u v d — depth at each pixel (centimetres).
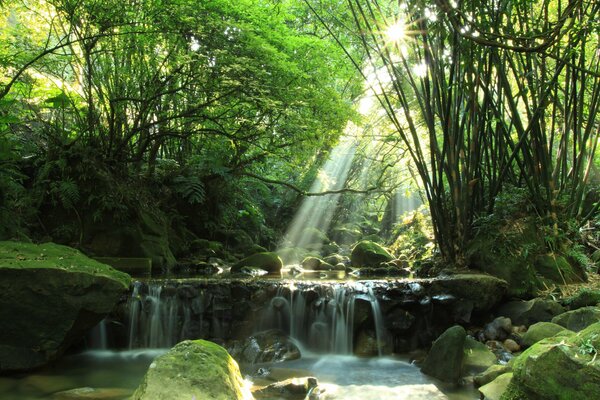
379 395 329
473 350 400
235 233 957
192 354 283
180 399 252
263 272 741
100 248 636
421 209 1102
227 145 856
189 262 748
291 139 828
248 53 701
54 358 370
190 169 845
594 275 537
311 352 458
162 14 628
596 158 782
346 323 459
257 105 695
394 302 462
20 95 715
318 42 801
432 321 473
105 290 377
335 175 1477
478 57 489
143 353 429
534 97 530
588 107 584
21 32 705
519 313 466
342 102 849
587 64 625
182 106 760
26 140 661
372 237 1379
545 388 228
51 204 630
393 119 564
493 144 624
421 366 408
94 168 649
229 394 266
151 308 448
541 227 533
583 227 579
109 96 679
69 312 363
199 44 682
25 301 353
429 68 527
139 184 737
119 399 313
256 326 463
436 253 658
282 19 800
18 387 330
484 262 517
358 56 938
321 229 1430
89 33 630
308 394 327
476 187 564
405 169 1224
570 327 399
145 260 639
